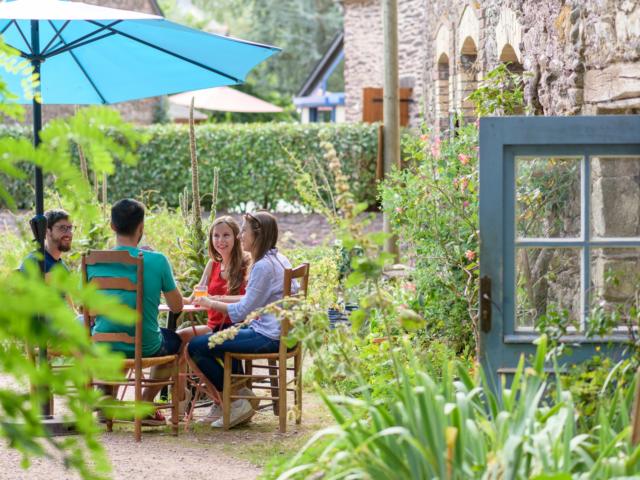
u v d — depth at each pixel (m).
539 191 5.07
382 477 3.72
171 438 6.70
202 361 7.09
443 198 7.74
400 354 6.32
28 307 1.83
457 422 3.61
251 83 44.69
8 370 2.01
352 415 4.32
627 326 4.90
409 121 22.91
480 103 8.16
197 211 8.73
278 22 47.84
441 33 12.09
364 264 4.33
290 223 20.33
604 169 5.05
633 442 3.74
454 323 7.36
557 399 4.14
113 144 2.01
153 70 7.76
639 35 5.52
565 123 4.97
